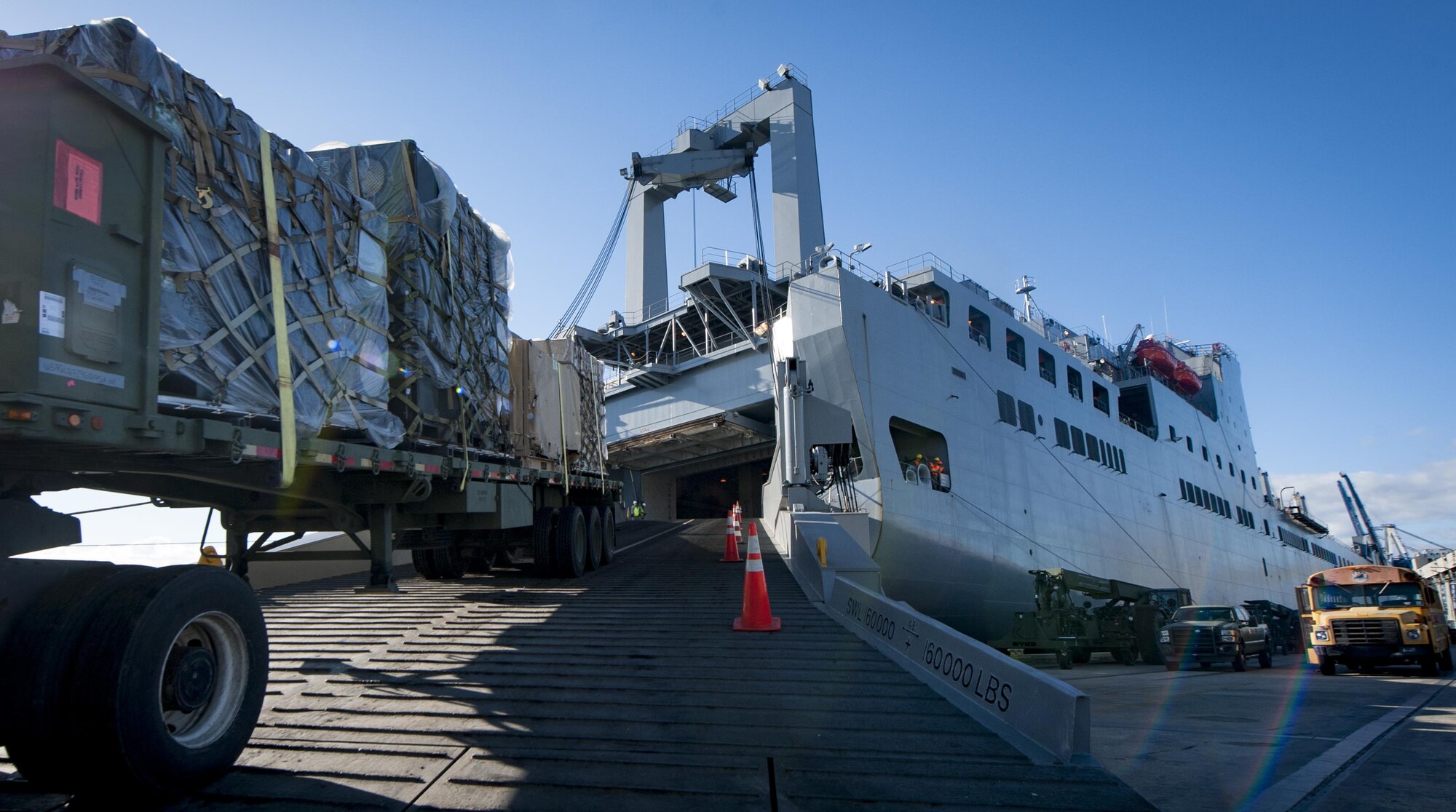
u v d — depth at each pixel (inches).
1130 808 150.2
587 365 567.5
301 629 321.1
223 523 329.4
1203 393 1966.0
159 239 160.1
